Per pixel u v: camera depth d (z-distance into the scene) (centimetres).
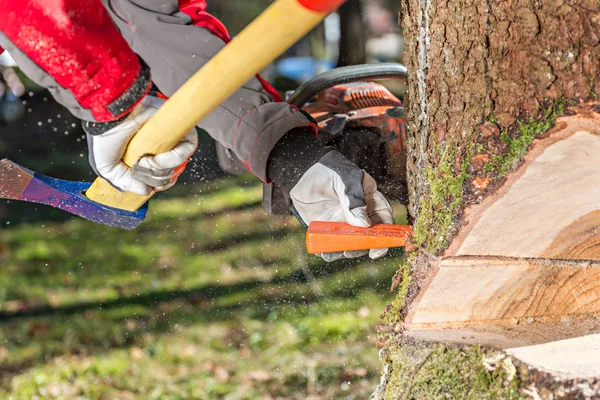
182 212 1165
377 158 401
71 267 951
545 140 279
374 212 337
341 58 1204
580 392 245
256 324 758
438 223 300
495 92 289
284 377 650
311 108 420
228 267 929
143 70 298
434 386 288
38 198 354
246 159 340
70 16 282
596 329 292
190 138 323
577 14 280
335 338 712
